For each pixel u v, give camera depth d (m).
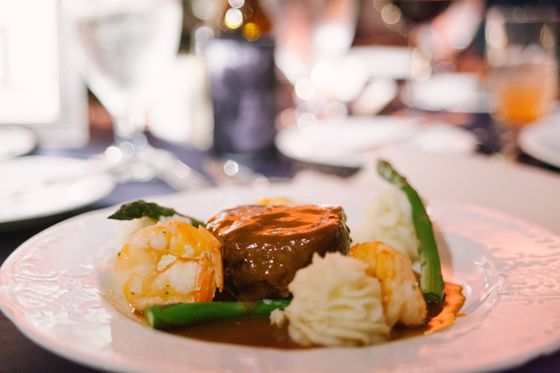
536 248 0.62
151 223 0.62
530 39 1.11
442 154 0.87
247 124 0.94
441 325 0.56
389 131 1.04
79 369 0.54
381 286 0.55
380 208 0.66
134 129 1.02
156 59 0.87
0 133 0.98
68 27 0.86
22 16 0.95
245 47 0.93
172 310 0.54
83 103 1.07
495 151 1.01
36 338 0.50
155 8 0.85
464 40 1.79
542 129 0.96
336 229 0.60
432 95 1.36
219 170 0.92
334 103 1.30
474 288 0.60
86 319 0.53
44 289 0.56
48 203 0.73
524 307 0.54
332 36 1.05
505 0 1.85
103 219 0.66
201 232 0.58
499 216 0.68
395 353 0.49
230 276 0.59
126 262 0.56
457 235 0.65
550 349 0.49
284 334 0.54
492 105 1.18
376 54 1.54
